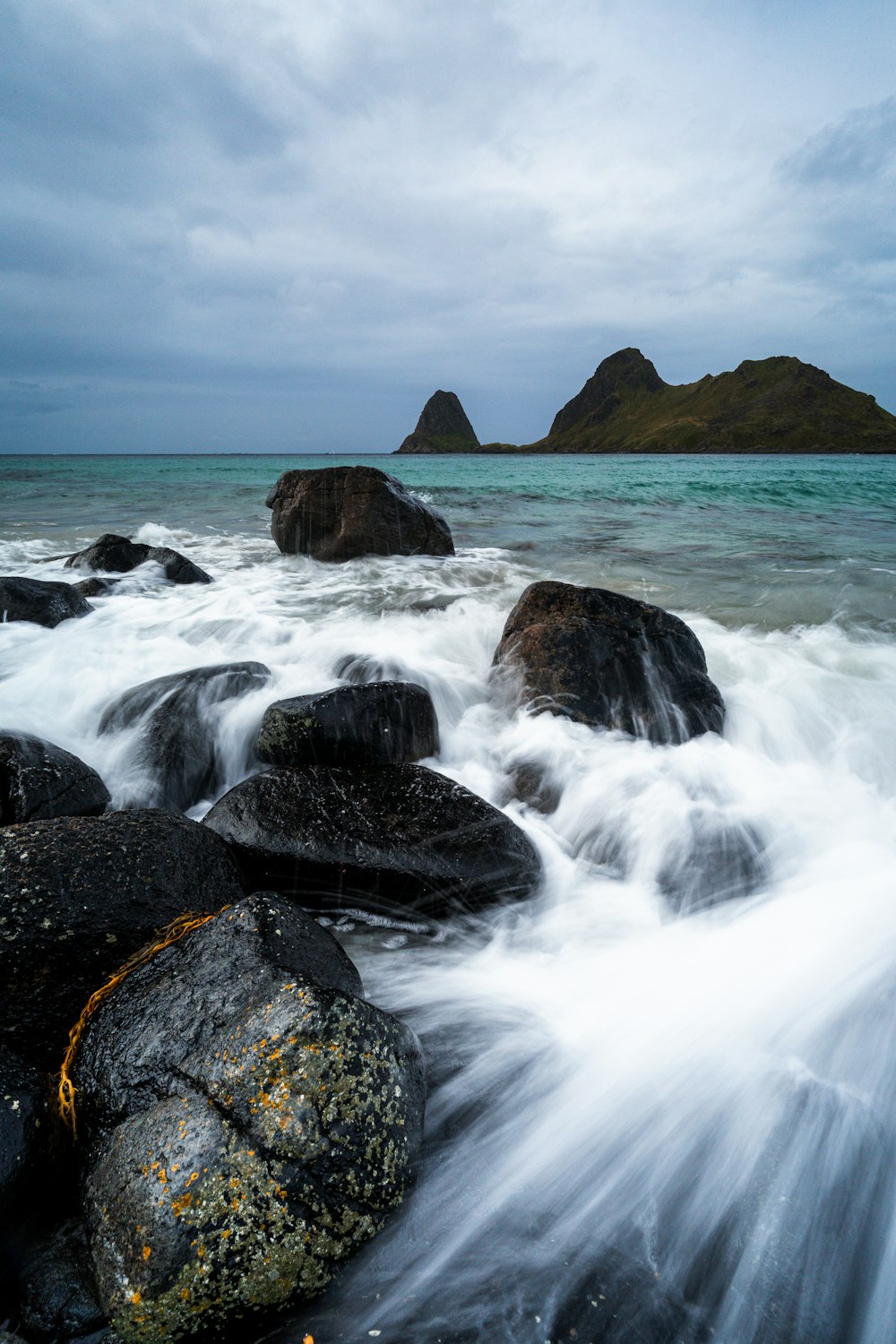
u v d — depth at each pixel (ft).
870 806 15.89
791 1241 7.32
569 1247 7.13
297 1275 6.26
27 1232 6.68
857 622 29.14
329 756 14.84
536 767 16.52
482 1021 10.14
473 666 23.40
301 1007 7.09
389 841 12.06
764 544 48.44
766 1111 8.79
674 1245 7.23
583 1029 10.05
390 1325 6.26
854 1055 9.52
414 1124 7.39
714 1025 10.07
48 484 115.03
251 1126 6.51
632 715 18.06
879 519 62.85
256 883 12.14
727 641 25.79
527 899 12.67
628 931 12.18
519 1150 8.19
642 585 35.83
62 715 18.08
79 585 30.73
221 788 16.47
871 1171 8.06
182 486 110.83
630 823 14.66
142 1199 6.18
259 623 26.55
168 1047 7.28
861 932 11.74
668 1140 8.44
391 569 39.68
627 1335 6.31
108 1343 5.89
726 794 15.85
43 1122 7.00
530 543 49.26
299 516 42.47
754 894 12.88
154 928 9.32
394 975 11.05
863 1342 6.48
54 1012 8.58
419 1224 7.13
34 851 9.55
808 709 20.17
